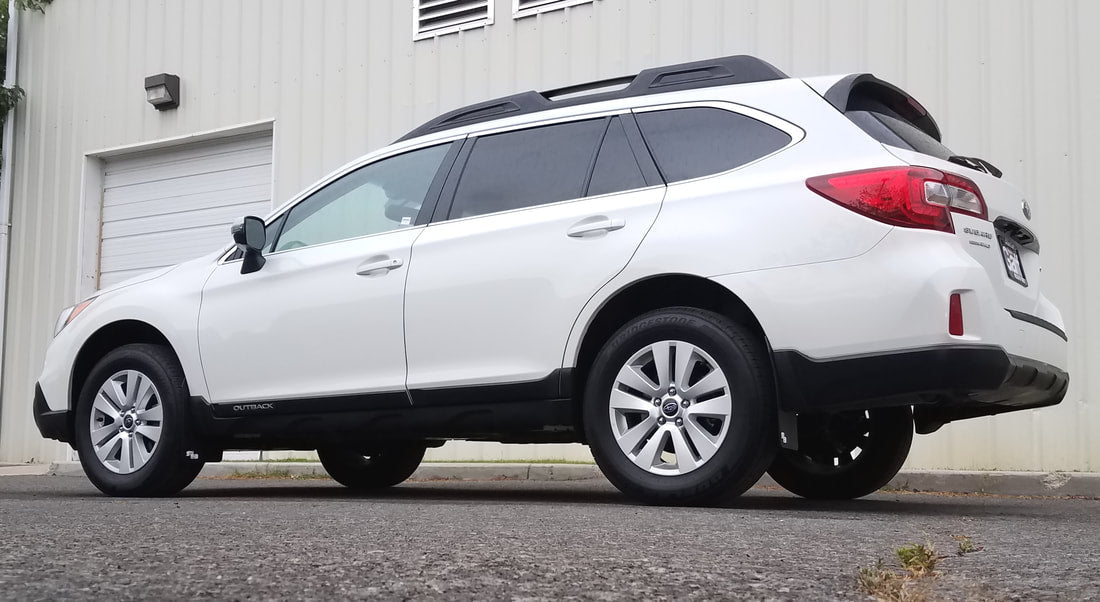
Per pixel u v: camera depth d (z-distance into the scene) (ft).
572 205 14.62
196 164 35.58
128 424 17.61
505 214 15.12
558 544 8.81
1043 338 13.47
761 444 12.82
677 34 27.45
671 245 13.53
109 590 6.66
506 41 29.89
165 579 7.01
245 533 9.52
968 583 7.17
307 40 33.12
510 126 15.87
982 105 23.89
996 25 23.85
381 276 15.81
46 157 38.09
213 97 34.78
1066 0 23.21
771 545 8.93
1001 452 23.08
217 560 7.78
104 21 37.29
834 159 13.10
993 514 13.88
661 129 14.53
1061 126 23.12
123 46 36.81
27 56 38.83
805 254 12.76
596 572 7.39
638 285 13.79
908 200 12.37
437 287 15.21
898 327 12.16
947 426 23.61
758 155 13.67
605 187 14.55
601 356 13.84
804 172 13.16
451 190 15.88
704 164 13.99
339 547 8.52
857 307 12.38
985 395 12.48
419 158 16.57
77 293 36.83
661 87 14.98
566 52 28.94
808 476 16.62
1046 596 6.79
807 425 15.60
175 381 17.34
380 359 15.64
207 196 35.27
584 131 15.16
